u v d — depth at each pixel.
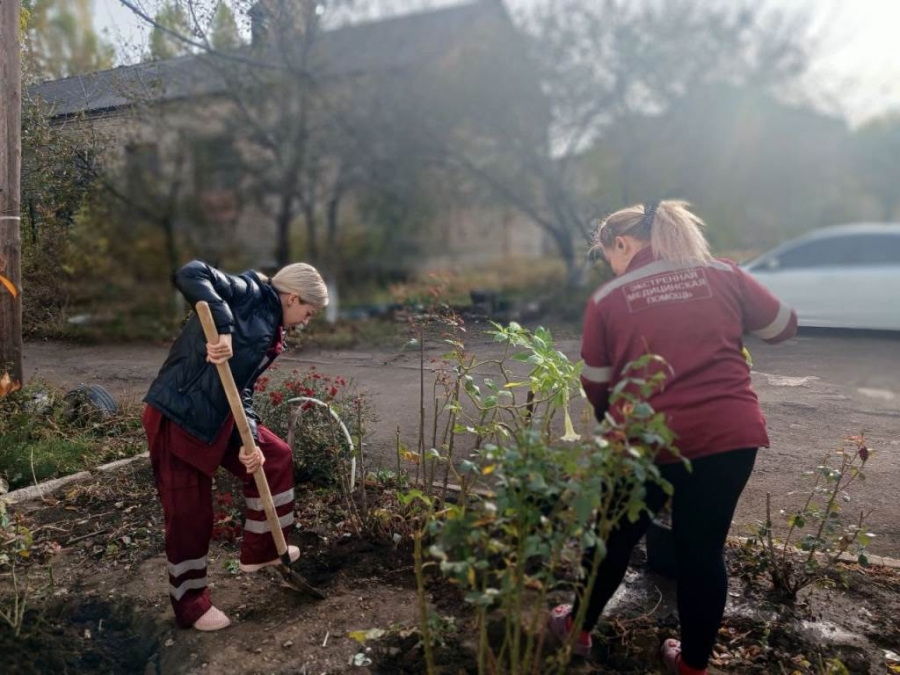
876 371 4.30
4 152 4.90
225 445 2.74
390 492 3.72
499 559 2.36
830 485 3.72
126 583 3.11
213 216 14.43
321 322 9.23
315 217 16.22
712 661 2.64
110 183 9.18
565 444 2.81
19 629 2.73
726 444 2.22
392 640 2.67
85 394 5.02
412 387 5.37
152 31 7.43
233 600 2.99
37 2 7.01
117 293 11.09
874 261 8.00
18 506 3.86
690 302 2.30
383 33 14.29
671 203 2.51
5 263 4.92
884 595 2.99
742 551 3.23
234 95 11.38
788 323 2.40
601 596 2.46
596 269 5.76
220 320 2.61
